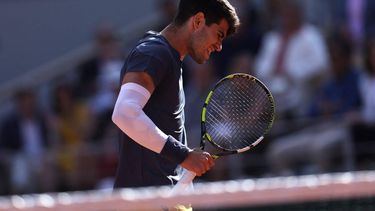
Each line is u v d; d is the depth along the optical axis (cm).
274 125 2534
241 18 2878
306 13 3078
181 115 1371
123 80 1309
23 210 968
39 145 2914
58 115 2948
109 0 3447
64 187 2725
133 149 1357
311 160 2445
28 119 2914
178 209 1287
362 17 2972
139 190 1147
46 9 3494
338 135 2450
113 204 993
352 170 2408
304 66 2683
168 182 1359
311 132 2497
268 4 2948
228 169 2455
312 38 2706
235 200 1043
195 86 2675
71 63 3406
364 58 2619
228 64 2836
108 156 2691
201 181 2452
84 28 3466
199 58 1366
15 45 3509
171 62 1324
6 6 3534
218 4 1345
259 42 2866
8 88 3438
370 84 2514
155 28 3331
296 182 1094
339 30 2930
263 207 1758
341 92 2528
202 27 1347
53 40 3484
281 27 2766
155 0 3403
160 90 1333
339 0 3094
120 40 3341
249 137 1469
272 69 2727
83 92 3027
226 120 1469
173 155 1276
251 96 1470
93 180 2688
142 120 1267
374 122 2444
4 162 2834
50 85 3403
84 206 986
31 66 3481
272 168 2458
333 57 2558
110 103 2859
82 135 2862
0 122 3359
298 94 2638
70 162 2725
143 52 1309
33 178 2766
